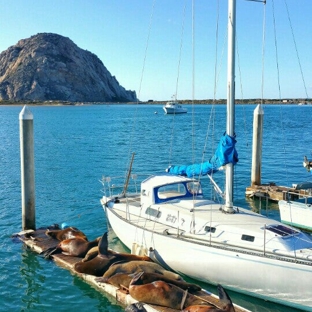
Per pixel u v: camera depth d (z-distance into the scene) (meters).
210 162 15.48
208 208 15.39
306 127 78.00
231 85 14.50
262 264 12.20
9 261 15.91
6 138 60.47
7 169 35.03
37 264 15.63
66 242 16.25
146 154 44.06
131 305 12.02
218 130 75.12
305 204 19.70
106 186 28.42
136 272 13.42
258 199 25.12
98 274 14.19
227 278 12.99
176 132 71.12
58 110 172.25
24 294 13.55
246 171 34.06
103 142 55.69
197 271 13.62
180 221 14.83
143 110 180.50
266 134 64.12
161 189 16.20
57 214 22.20
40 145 52.53
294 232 13.20
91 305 12.86
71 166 36.81
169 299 11.88
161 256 14.49
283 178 31.23
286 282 11.93
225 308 10.95
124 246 17.14
